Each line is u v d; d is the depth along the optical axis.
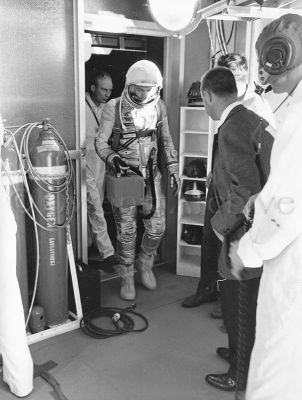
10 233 2.24
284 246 1.40
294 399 1.47
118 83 4.13
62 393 2.35
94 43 3.54
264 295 1.52
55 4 2.92
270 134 1.97
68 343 2.81
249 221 1.87
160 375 2.51
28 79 2.89
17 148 2.64
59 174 2.76
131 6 3.47
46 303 2.88
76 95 3.11
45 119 2.79
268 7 2.41
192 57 3.69
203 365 2.61
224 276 2.09
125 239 3.37
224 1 2.30
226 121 2.02
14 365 2.28
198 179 3.59
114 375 2.51
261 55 1.50
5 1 2.72
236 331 2.23
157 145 3.47
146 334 2.93
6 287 2.24
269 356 1.49
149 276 3.59
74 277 2.98
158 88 3.16
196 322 3.10
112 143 3.30
